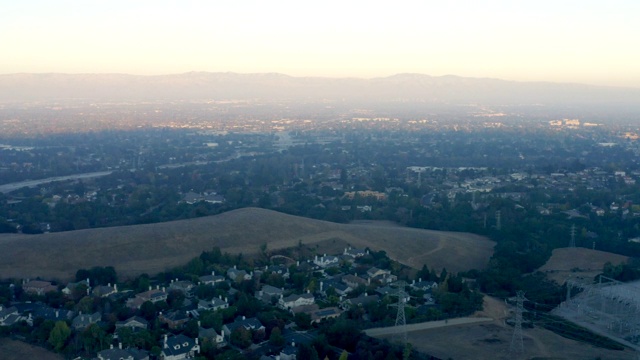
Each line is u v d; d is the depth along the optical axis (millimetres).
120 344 161625
